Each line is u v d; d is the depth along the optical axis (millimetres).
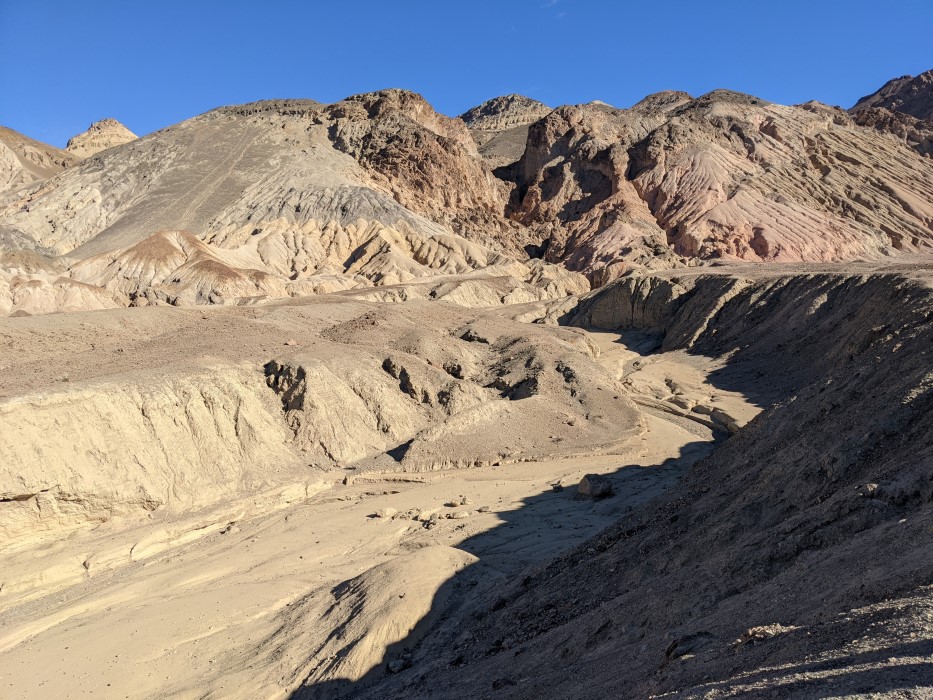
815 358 47812
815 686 6734
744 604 10883
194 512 29156
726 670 8500
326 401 37750
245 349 42156
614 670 10977
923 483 11742
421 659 16609
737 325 60812
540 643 14352
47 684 17531
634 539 18141
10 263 85062
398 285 83562
